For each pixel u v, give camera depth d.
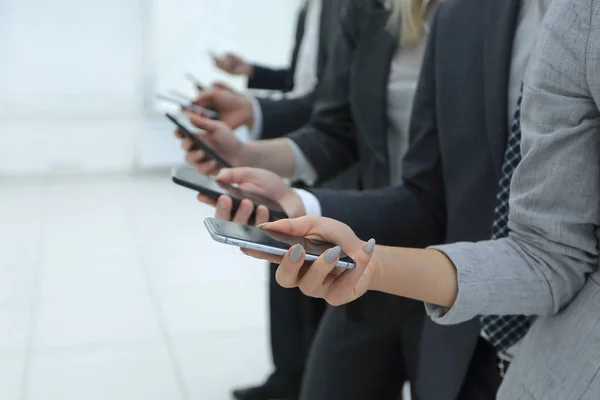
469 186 0.95
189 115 1.33
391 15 1.19
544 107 0.68
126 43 4.20
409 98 1.19
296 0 4.30
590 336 0.69
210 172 1.22
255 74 2.24
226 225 0.68
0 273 2.87
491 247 0.75
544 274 0.71
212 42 4.29
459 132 0.95
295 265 0.63
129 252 3.21
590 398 0.68
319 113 1.41
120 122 4.39
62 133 4.31
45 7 4.00
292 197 1.00
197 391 2.10
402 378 1.24
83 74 4.19
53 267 2.97
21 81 4.10
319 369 1.22
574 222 0.68
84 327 2.45
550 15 0.68
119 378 2.14
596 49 0.62
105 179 4.45
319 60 1.53
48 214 3.71
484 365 0.99
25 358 2.22
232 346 2.38
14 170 4.31
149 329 2.46
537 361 0.74
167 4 4.17
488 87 0.90
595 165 0.67
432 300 0.73
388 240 1.03
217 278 2.96
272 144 1.35
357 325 1.18
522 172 0.71
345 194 1.04
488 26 0.91
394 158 1.27
